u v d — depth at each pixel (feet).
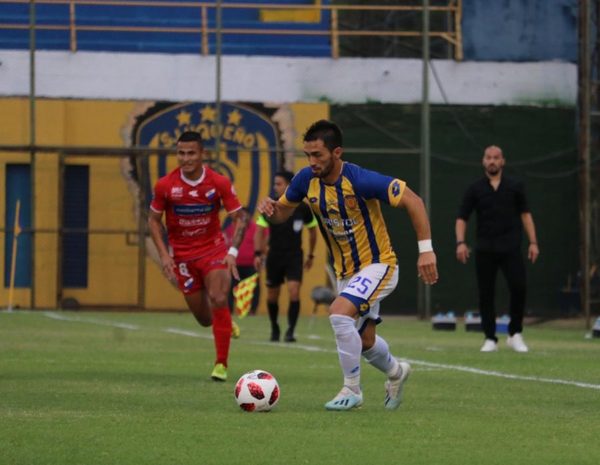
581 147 234.99
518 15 264.93
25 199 258.57
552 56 265.75
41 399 89.40
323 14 271.90
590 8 260.42
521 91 264.31
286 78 262.88
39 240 256.73
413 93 263.90
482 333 201.26
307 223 170.81
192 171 108.68
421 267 80.74
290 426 74.13
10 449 64.18
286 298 260.01
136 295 259.19
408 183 262.47
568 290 258.16
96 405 85.40
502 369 122.01
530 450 65.67
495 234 148.36
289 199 84.79
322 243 257.34
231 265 108.68
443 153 262.67
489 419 79.10
